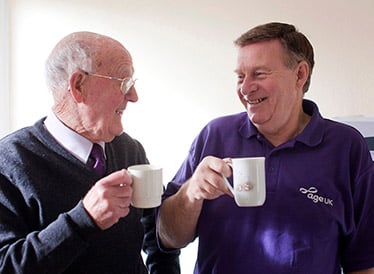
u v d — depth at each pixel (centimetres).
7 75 242
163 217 133
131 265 125
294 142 129
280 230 125
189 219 129
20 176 111
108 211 96
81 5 234
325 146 130
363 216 130
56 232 96
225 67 215
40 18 238
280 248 124
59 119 121
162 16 223
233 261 128
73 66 113
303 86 134
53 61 116
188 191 121
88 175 118
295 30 131
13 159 112
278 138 134
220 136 139
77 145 120
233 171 103
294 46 126
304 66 130
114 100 115
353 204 130
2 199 109
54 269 97
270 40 125
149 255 145
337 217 126
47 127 123
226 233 129
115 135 120
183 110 226
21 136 119
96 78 112
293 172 128
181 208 127
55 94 119
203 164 110
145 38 227
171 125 229
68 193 114
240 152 134
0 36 240
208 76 219
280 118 127
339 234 131
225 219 130
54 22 237
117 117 118
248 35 128
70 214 98
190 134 226
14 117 244
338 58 196
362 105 194
